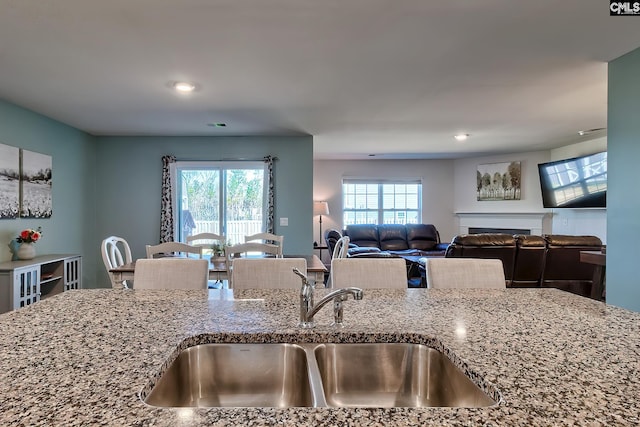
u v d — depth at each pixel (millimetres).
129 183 5188
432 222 8203
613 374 822
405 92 3279
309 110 3854
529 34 2203
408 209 8258
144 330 1129
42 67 2668
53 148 4234
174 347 993
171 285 1870
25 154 3730
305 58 2539
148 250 3094
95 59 2533
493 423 632
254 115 4047
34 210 3873
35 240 3564
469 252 4180
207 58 2527
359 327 1179
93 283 5094
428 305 1448
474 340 1052
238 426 623
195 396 1081
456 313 1334
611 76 2623
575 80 2982
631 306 2482
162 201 5125
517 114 4059
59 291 3818
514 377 807
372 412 671
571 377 807
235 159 5227
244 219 5305
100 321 1215
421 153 7129
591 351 961
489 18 2014
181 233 5277
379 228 7703
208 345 1112
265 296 1592
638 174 2434
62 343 1009
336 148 6449
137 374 819
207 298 1552
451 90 3230
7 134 3516
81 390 740
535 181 6887
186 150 5215
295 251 5246
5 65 2631
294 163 5266
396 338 1129
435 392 1061
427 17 2000
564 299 1548
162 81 2971
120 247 5188
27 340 1029
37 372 821
